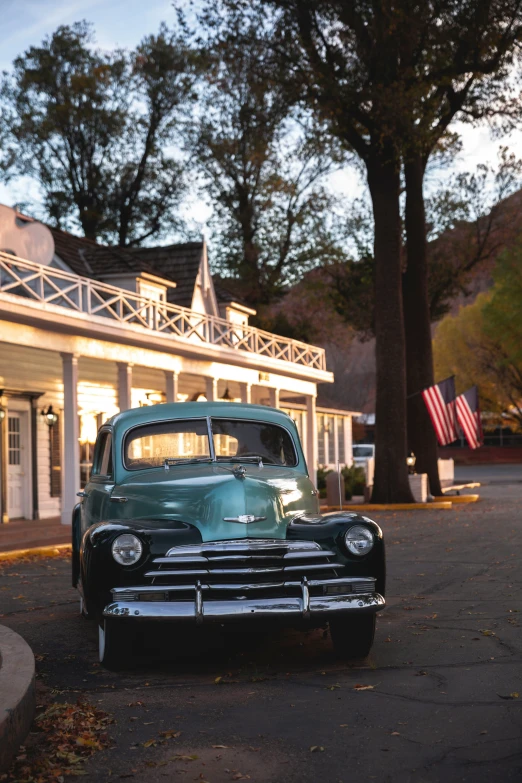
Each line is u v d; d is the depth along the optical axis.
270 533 7.04
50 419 23.36
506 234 40.28
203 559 6.77
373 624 7.14
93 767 4.71
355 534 7.08
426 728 5.25
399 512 27.33
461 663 7.02
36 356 23.34
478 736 5.06
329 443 43.62
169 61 46.91
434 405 29.44
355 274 44.06
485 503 30.64
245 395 28.70
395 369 29.66
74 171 48.88
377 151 29.44
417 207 33.88
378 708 5.73
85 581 6.97
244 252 47.56
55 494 24.12
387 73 26.92
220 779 4.47
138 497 7.42
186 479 7.46
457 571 12.98
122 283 26.38
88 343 20.22
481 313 69.81
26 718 5.23
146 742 5.09
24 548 17.20
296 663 7.22
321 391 99.94
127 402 22.05
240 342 27.42
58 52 46.75
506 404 74.56
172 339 22.73
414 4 26.16
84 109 46.69
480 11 26.78
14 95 46.97
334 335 54.53
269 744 5.03
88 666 7.30
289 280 48.59
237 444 8.49
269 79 27.75
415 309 33.88
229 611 6.61
